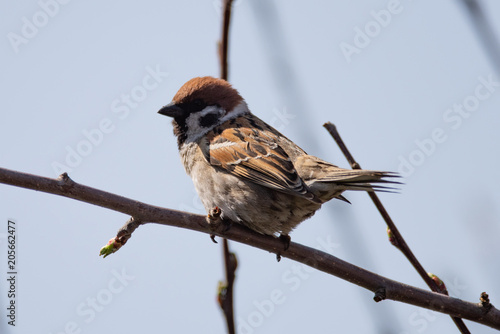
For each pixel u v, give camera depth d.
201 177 10.62
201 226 8.27
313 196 9.08
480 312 8.48
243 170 10.05
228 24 9.70
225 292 9.43
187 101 11.23
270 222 9.91
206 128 11.10
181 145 11.35
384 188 9.13
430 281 8.82
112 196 7.73
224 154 10.34
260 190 9.95
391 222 9.01
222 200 10.20
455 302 8.56
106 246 7.80
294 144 10.62
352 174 9.09
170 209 8.16
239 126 10.84
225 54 9.75
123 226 7.87
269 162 9.87
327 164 9.71
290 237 9.80
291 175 9.52
